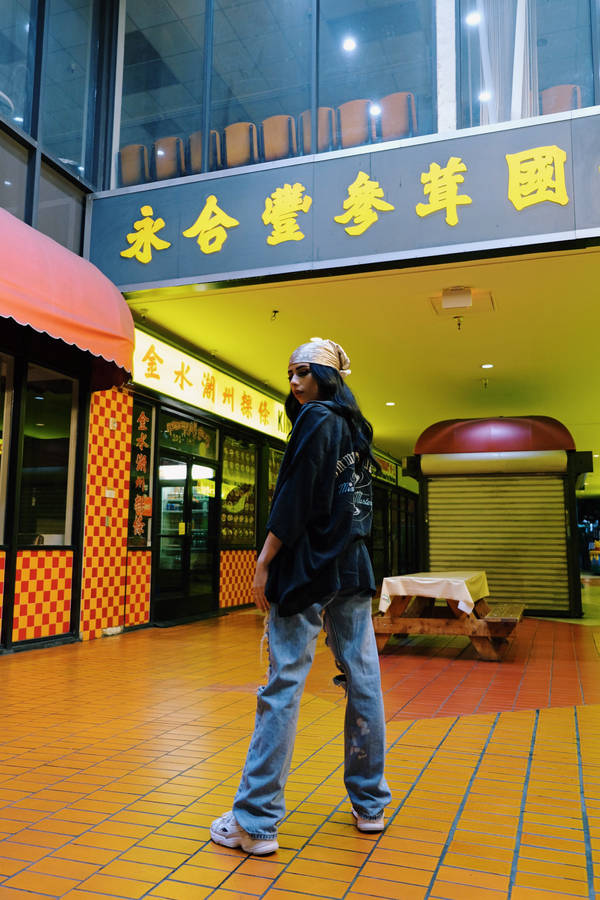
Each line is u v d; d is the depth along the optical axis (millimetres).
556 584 9516
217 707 3945
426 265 5914
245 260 6328
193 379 8711
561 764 2922
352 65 6523
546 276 6285
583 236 5449
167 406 8297
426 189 5879
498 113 6055
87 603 6773
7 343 5836
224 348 8914
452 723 3658
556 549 9562
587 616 9750
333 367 2281
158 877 1858
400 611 6227
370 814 2162
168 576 8406
